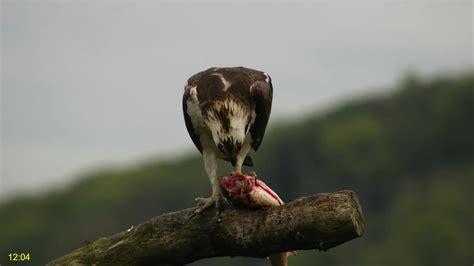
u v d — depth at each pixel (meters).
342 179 44.56
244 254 8.74
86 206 44.28
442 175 44.81
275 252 8.57
